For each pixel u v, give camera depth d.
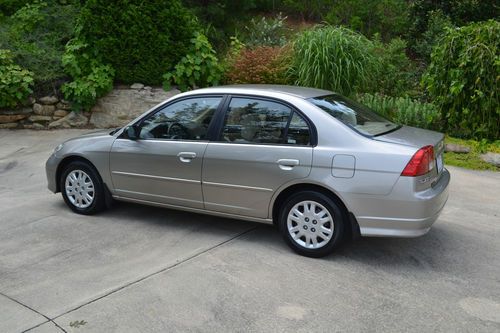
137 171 5.35
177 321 3.56
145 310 3.70
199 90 5.19
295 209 4.61
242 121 4.84
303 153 4.48
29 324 3.50
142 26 10.12
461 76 8.38
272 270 4.34
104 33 10.16
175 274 4.27
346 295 3.92
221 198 4.93
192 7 12.83
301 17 15.17
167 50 10.29
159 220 5.60
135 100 10.45
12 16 11.57
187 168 5.03
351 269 4.38
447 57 8.59
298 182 4.51
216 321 3.56
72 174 5.79
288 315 3.63
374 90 10.53
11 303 3.79
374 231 4.31
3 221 5.58
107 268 4.39
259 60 10.30
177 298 3.87
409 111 8.98
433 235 5.20
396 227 4.25
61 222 5.55
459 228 5.41
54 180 5.96
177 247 4.86
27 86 10.16
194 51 10.50
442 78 8.71
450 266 4.47
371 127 4.69
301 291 3.98
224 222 5.53
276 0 15.20
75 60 10.22
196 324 3.52
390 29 14.31
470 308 3.75
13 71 10.14
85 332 3.42
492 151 8.02
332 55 9.59
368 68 9.92
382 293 3.96
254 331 3.44
